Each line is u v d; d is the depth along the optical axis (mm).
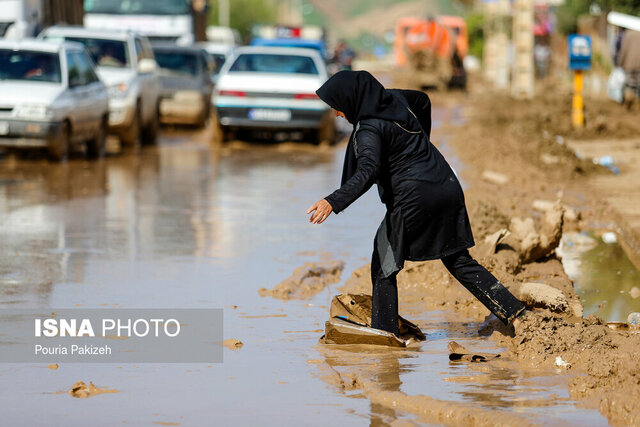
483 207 23922
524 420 11930
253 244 25109
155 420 12438
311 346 15992
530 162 39781
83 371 14656
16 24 54375
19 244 24859
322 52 64375
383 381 13898
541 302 17844
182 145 52500
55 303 18969
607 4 80125
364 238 26078
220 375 14391
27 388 13820
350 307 17078
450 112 74438
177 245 24891
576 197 32250
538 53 111062
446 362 14930
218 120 50969
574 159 39562
